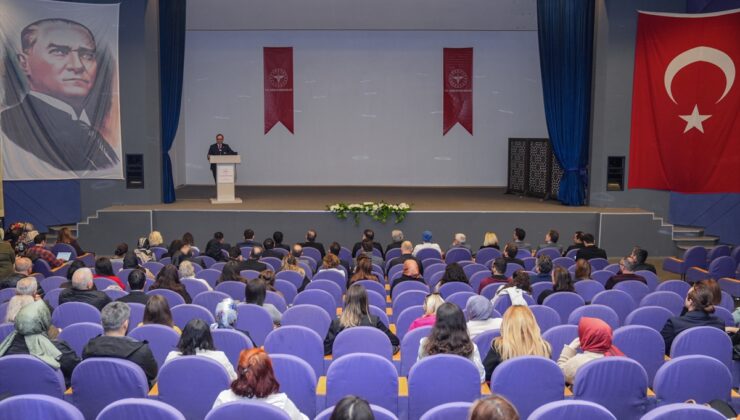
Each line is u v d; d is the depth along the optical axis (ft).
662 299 22.04
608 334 14.60
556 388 13.38
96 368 13.43
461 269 24.62
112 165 46.11
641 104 46.50
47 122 44.14
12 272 29.78
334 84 62.85
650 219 45.14
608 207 47.44
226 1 55.47
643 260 29.81
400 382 15.42
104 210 44.91
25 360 13.83
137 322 19.34
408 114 63.26
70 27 44.09
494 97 62.95
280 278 26.71
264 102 62.85
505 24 58.65
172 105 47.93
